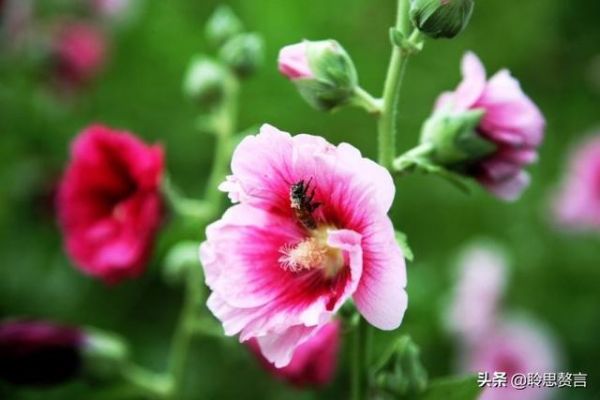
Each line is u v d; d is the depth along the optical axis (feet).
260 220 1.73
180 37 3.66
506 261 3.46
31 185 3.31
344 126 3.50
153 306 3.16
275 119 3.44
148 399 2.51
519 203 3.74
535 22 4.22
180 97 3.60
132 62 3.71
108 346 2.28
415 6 1.77
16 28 3.43
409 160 1.89
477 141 1.92
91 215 2.35
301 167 1.68
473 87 1.93
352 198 1.65
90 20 3.73
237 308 1.70
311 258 1.71
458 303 3.20
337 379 2.92
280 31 3.57
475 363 3.18
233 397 2.95
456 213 3.61
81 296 3.16
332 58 1.82
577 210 3.59
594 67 4.14
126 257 2.23
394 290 1.60
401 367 1.86
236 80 2.40
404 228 3.49
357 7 3.75
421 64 3.85
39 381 2.26
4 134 3.55
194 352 2.97
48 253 3.23
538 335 3.28
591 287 3.64
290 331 1.69
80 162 2.34
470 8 1.78
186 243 2.40
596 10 4.39
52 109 3.59
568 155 3.84
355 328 1.84
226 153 2.39
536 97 4.15
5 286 3.18
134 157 2.23
